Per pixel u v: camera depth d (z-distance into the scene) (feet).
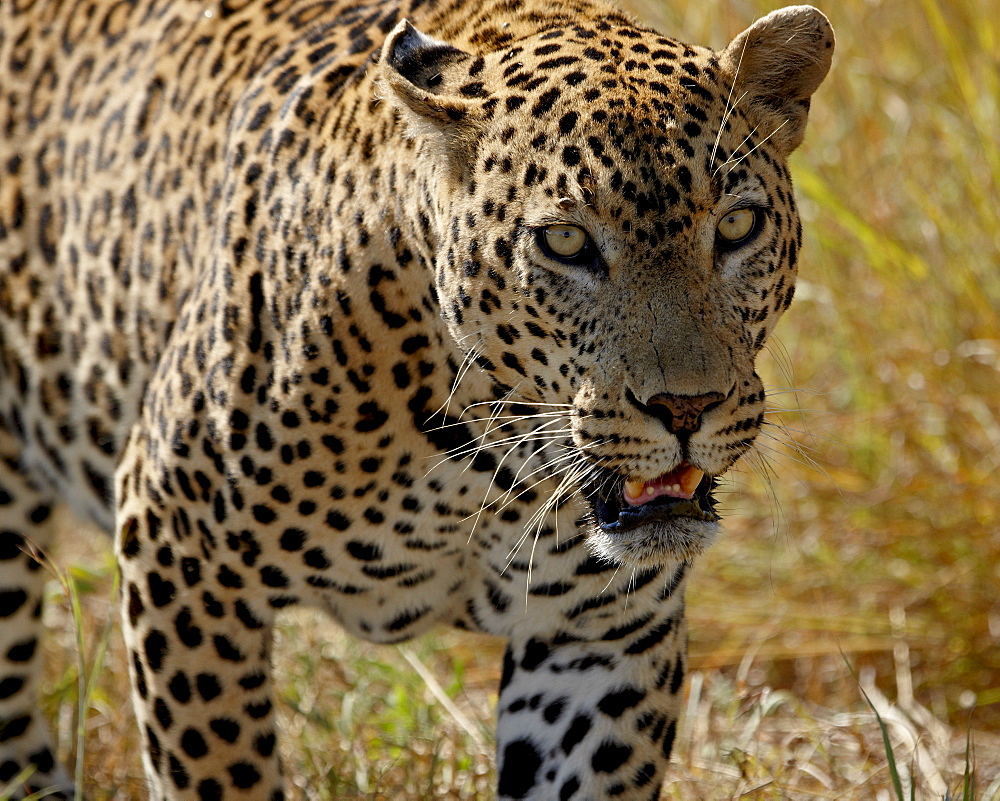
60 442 24.82
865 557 31.81
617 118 17.58
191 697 21.16
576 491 19.65
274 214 20.27
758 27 18.83
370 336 19.40
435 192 18.71
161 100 23.24
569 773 21.36
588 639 21.22
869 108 35.96
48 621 31.76
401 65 19.12
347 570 20.75
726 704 29.17
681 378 17.40
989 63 33.01
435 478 20.15
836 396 34.47
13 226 24.88
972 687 30.27
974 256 32.53
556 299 18.04
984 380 31.65
